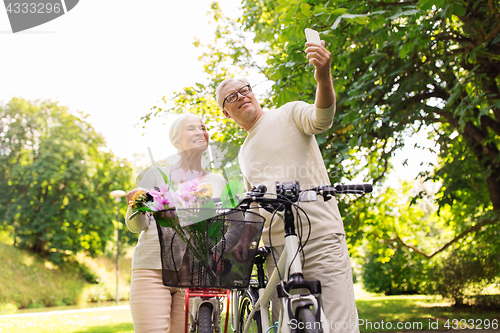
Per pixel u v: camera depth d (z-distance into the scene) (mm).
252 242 2258
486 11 5633
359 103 6418
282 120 2861
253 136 2961
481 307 9578
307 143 2814
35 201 26547
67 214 25609
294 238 2082
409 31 5176
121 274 29156
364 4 4785
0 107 26984
